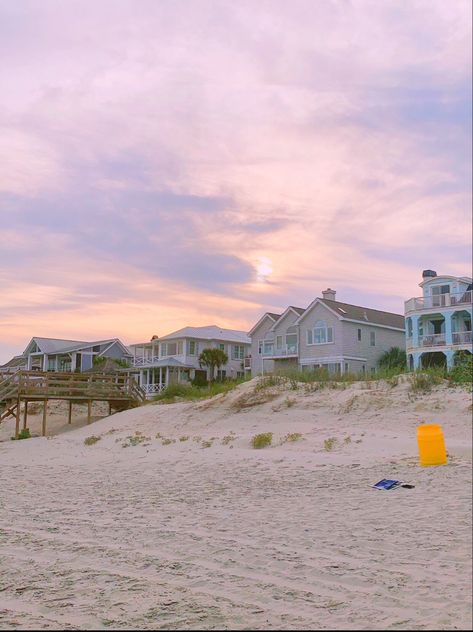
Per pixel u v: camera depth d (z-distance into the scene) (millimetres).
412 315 41219
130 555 6266
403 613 4414
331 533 7090
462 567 5543
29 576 5574
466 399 19562
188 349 54531
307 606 4625
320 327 45562
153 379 54219
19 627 4266
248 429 21094
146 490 11000
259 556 6105
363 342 45781
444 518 7723
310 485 10836
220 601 4781
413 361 41469
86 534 7328
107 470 14406
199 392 30531
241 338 59531
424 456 12461
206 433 21359
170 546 6621
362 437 17203
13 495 10820
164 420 24469
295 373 26875
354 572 5484
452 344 39062
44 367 63594
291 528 7418
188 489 10945
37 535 7320
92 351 61875
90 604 4762
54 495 10727
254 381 26125
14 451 21469
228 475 12539
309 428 19531
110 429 25172
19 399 27625
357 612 4461
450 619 4254
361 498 9383
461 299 39625
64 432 28234
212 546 6566
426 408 19641
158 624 4297
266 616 4422
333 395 22516
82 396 29391
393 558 5926
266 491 10406
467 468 11852
